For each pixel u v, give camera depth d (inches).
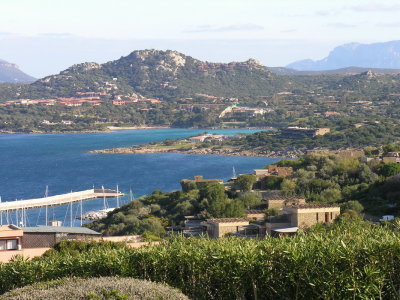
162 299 1010.1
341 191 3934.5
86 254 1486.2
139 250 1398.9
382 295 1144.2
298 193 4244.6
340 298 1125.7
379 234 1318.9
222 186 4803.2
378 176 4338.1
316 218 2458.2
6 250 1903.3
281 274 1203.9
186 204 4065.0
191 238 1550.2
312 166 5113.2
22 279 1465.3
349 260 1136.8
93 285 1037.2
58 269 1451.8
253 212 3518.7
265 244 1284.4
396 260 1155.3
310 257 1166.3
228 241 1397.6
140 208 4530.0
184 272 1320.1
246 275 1235.9
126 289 1016.2
